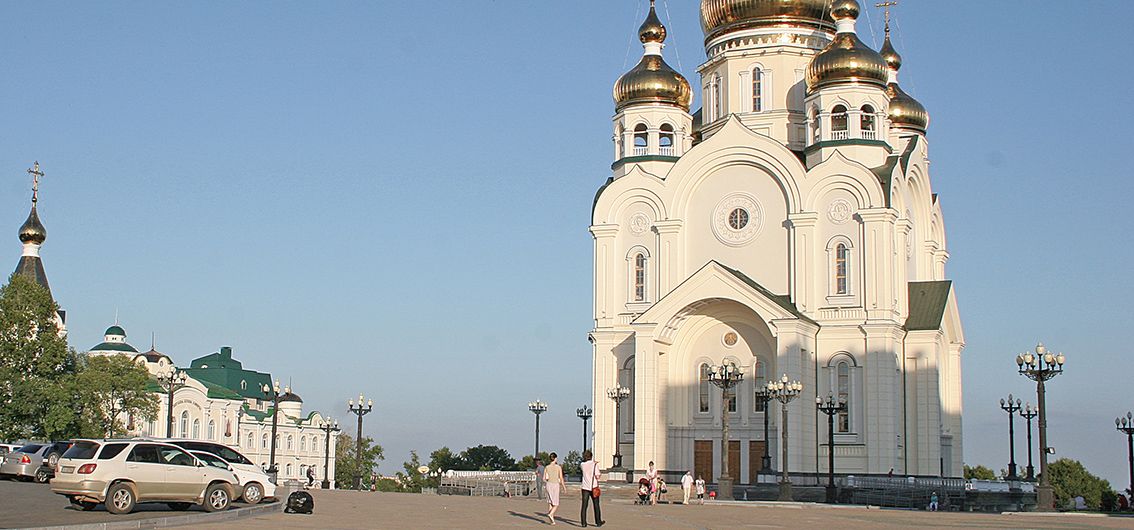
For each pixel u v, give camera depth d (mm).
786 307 75125
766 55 85125
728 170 80812
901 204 79062
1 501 44156
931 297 79000
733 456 77188
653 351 76438
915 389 77500
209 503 41250
